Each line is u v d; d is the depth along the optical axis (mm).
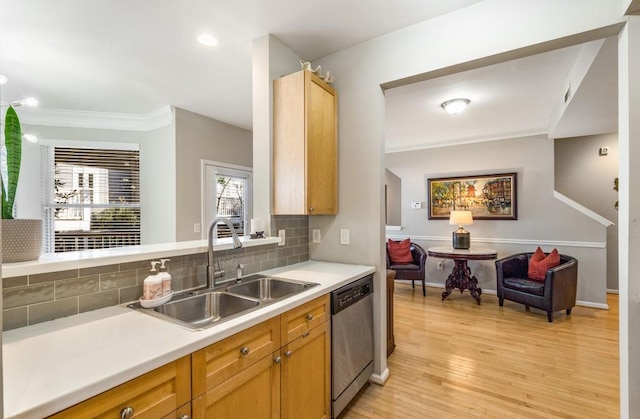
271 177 2186
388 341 2658
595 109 3061
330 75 2428
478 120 4086
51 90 3115
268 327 1338
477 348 2787
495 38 1810
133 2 1809
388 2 1846
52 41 2225
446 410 1933
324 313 1714
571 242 4145
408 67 2102
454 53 1934
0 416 623
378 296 2246
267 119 2180
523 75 2787
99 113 3793
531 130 4430
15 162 1135
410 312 3807
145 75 2801
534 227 4402
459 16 1919
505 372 2373
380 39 2221
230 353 1167
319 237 2520
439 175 5121
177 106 3641
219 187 4270
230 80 2918
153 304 1379
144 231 3965
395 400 2035
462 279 4285
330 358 1760
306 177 2057
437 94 3215
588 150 4734
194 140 3895
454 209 4969
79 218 3785
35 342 1021
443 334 3109
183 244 1787
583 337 3018
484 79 2861
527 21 1727
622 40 1530
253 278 1931
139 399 897
